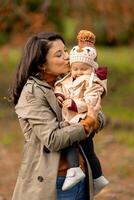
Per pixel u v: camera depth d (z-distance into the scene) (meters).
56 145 5.64
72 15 18.58
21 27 16.56
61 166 5.77
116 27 18.27
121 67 31.03
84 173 5.87
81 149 5.85
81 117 5.71
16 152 13.68
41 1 18.75
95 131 5.96
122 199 10.21
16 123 17.00
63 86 5.90
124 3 18.14
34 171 5.75
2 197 10.07
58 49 5.92
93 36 5.96
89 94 5.74
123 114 18.75
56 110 5.79
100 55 35.94
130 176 11.79
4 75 25.34
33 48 5.89
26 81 5.91
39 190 5.69
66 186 5.69
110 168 12.38
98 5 17.80
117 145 14.27
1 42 19.56
